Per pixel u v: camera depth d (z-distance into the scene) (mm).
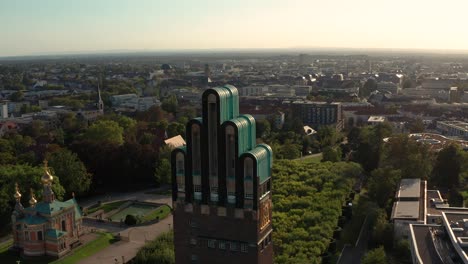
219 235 96625
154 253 174500
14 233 193250
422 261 157375
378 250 169875
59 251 186375
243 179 92812
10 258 186875
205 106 93062
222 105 92500
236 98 97375
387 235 196250
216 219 96188
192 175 96625
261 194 94875
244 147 93875
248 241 94812
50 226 187250
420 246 168750
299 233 181375
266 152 95812
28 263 181875
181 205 98375
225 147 92750
